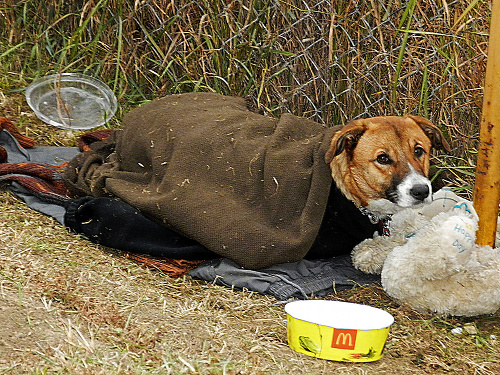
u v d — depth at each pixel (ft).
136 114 20.43
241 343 12.71
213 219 16.29
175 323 13.24
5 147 22.70
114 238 17.22
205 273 16.60
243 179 16.92
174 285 16.03
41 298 13.10
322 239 16.94
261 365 11.78
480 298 14.64
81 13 27.94
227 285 16.34
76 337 11.74
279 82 26.07
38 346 11.17
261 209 16.62
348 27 23.88
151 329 12.66
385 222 16.56
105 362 11.01
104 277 15.17
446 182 21.48
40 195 19.04
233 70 26.61
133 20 28.12
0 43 29.55
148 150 18.84
